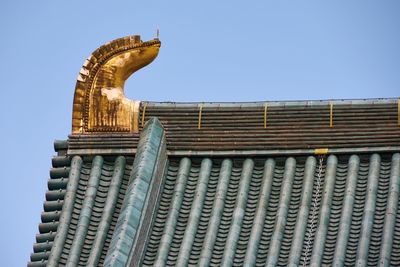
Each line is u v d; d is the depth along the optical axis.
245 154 39.69
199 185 39.31
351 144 39.50
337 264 37.47
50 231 39.59
